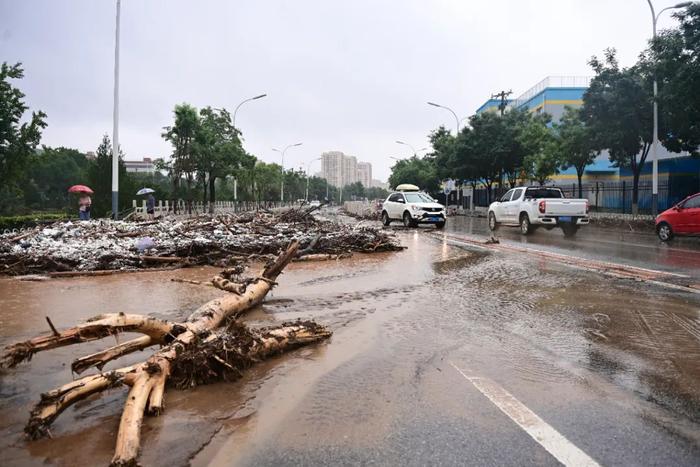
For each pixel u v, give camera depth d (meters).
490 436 3.17
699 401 3.71
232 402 3.70
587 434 3.20
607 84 25.45
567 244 16.50
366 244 13.88
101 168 28.14
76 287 8.36
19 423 3.38
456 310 6.66
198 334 4.29
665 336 5.39
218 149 39.19
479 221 33.69
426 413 3.51
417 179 71.25
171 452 2.98
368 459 2.91
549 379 4.14
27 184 40.72
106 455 2.96
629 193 35.72
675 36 18.95
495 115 40.91
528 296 7.61
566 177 46.88
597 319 6.14
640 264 11.25
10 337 5.36
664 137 24.72
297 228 16.33
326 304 7.02
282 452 2.99
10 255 10.27
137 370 3.63
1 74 19.34
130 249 11.30
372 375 4.25
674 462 2.88
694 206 16.55
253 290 6.57
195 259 11.18
